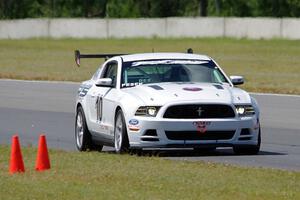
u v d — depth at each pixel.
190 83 50.28
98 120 52.12
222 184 35.66
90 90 54.00
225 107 47.38
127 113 47.75
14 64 155.25
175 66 51.72
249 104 48.09
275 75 127.94
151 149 49.41
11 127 70.94
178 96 47.38
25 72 135.62
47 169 40.62
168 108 47.00
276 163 46.09
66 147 57.31
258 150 49.66
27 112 82.31
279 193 33.56
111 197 32.94
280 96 92.75
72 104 89.06
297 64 149.62
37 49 199.75
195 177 37.53
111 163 42.66
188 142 47.00
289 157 49.19
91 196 33.28
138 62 51.91
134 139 47.44
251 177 37.59
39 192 34.53
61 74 130.38
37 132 67.25
